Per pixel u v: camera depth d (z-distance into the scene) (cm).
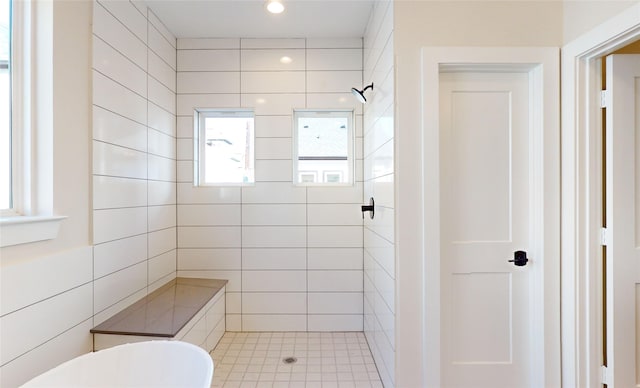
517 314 182
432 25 174
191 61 281
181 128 281
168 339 172
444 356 180
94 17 177
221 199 281
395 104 174
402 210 173
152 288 241
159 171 251
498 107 182
